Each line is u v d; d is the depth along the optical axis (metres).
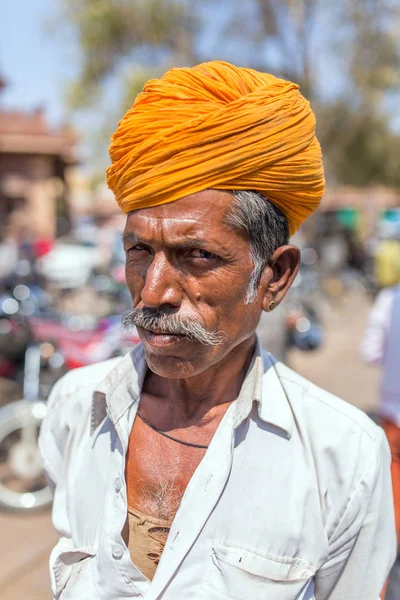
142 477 1.07
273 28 8.84
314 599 1.09
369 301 11.69
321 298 9.85
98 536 1.06
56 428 1.23
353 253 16.05
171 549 0.99
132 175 0.95
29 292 4.14
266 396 1.05
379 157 14.18
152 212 0.94
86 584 1.05
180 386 1.07
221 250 0.94
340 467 1.04
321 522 1.02
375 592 1.11
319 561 1.02
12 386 3.57
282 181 0.97
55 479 1.23
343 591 1.10
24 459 3.36
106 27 9.20
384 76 9.60
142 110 0.95
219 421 1.07
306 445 1.05
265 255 1.01
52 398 1.27
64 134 17.42
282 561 1.00
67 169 19.30
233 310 0.98
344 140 11.10
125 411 1.10
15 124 17.47
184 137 0.91
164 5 9.25
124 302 6.96
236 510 1.00
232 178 0.92
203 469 1.01
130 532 1.05
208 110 0.91
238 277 0.97
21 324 3.48
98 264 11.88
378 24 9.18
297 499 1.01
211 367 1.05
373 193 24.39
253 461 1.03
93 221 25.06
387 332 2.33
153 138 0.92
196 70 0.97
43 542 3.10
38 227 17.66
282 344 3.22
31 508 3.35
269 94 0.95
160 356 0.97
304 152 0.99
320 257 13.93
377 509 1.07
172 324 0.94
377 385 6.09
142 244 0.99
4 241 15.43
